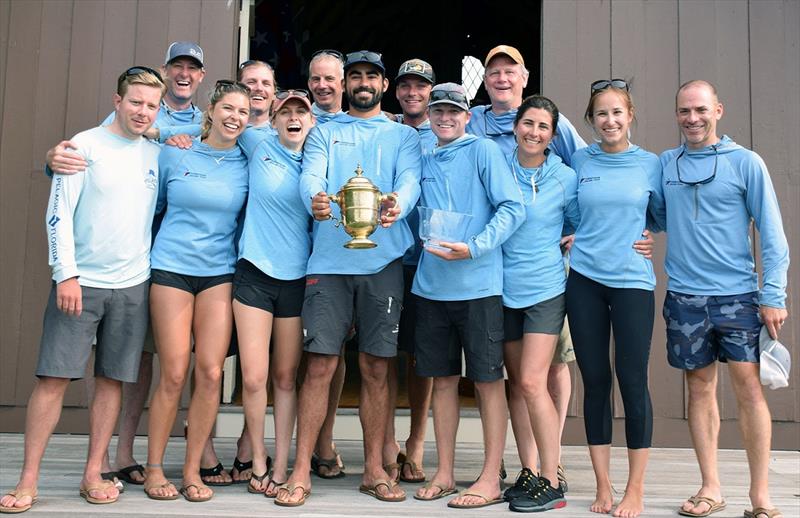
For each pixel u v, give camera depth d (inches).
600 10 159.0
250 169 104.4
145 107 96.3
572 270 101.7
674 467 130.9
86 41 157.4
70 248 92.7
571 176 104.1
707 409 100.9
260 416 104.0
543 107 101.2
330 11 358.9
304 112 103.4
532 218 102.1
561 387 115.3
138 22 157.9
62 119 155.9
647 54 157.9
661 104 157.2
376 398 104.0
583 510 99.0
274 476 103.0
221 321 101.5
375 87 106.7
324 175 103.2
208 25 158.1
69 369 94.3
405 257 114.0
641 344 97.2
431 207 105.0
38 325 152.4
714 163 97.7
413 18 402.6
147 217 100.1
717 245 96.7
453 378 106.2
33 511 91.9
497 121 118.0
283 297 103.8
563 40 159.0
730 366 97.3
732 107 156.4
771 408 151.2
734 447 150.0
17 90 156.3
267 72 119.3
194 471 101.0
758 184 95.3
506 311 103.5
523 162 104.7
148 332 107.4
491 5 382.3
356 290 101.8
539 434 100.7
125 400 110.7
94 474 98.1
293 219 103.6
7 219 153.9
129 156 98.5
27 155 155.3
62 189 93.3
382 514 93.9
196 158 102.9
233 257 104.6
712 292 97.0
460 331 102.4
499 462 102.0
